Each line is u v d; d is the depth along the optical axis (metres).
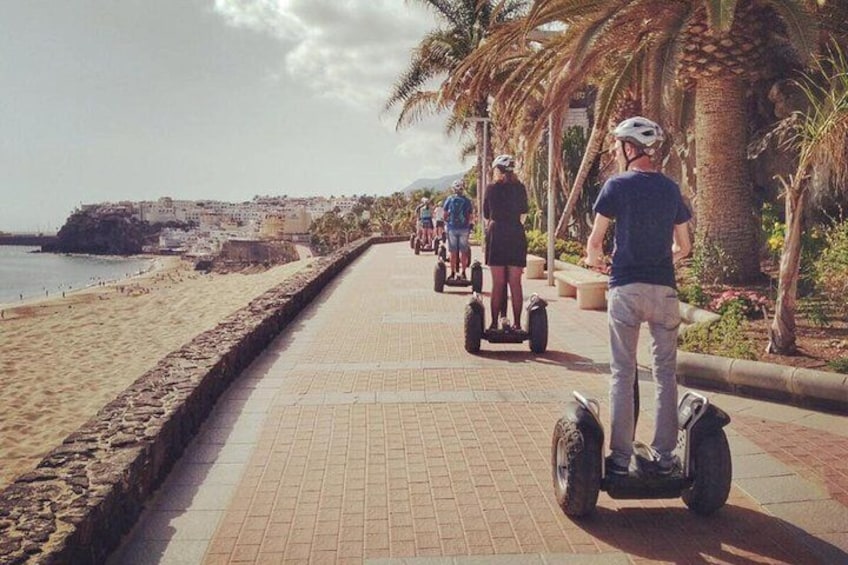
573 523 4.08
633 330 4.09
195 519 4.23
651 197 4.07
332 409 6.35
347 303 13.48
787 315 7.14
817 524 4.03
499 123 26.72
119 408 5.26
